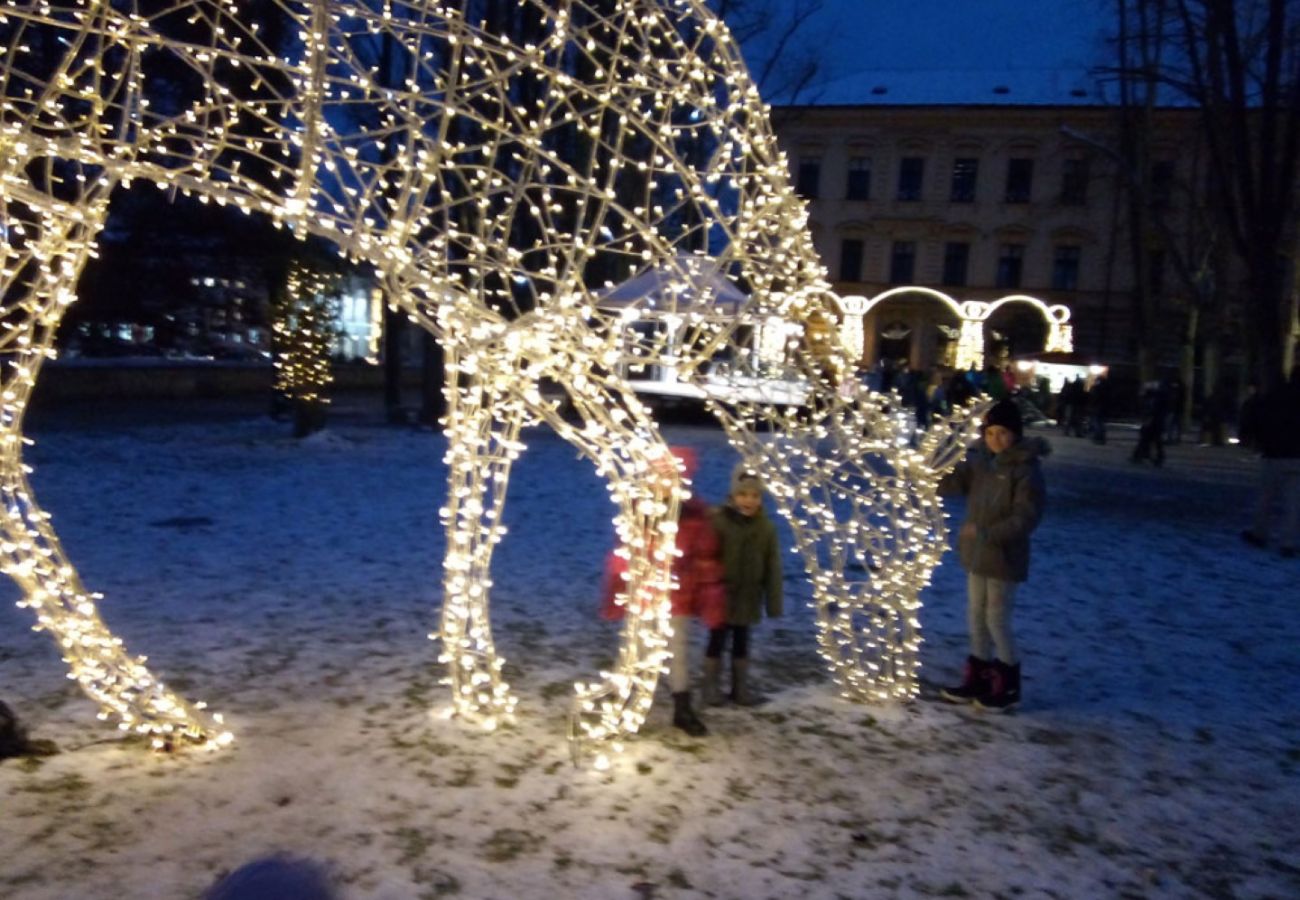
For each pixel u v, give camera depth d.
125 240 22.88
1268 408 10.70
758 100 4.53
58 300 4.19
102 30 3.71
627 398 4.60
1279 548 10.78
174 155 3.83
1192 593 8.52
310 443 16.45
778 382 5.44
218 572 7.84
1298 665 6.56
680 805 4.19
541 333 4.18
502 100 4.16
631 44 4.29
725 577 5.28
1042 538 10.80
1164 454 21.47
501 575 8.09
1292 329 24.33
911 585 5.50
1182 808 4.40
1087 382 31.34
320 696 5.26
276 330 17.52
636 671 4.84
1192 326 28.25
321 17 3.63
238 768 4.35
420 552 8.80
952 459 5.50
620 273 13.16
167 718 4.52
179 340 28.06
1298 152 17.92
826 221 50.34
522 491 12.44
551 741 4.79
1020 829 4.14
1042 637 6.97
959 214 48.62
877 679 5.60
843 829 4.06
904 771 4.64
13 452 4.28
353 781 4.26
